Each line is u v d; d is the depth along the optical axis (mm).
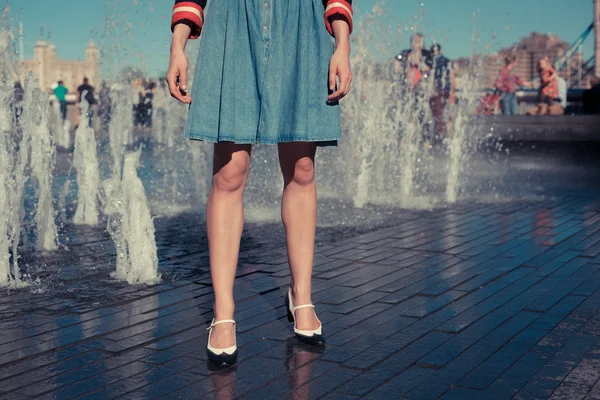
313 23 2320
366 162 6445
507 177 9336
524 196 7223
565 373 2172
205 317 2803
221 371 2199
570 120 11172
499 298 3107
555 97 14250
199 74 2281
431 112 12258
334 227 5156
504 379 2123
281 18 2283
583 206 6406
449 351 2383
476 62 12117
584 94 12141
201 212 6000
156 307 2951
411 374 2168
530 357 2320
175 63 2225
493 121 11914
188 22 2262
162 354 2355
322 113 2312
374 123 8219
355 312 2885
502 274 3594
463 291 3238
